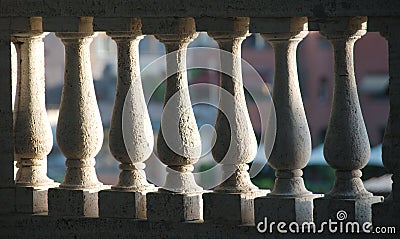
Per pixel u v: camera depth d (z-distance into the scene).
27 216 9.17
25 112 9.30
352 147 7.91
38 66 9.33
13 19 9.12
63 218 9.03
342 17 7.84
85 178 9.05
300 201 8.16
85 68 8.91
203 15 8.28
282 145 8.12
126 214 8.77
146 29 8.49
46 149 9.35
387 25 7.71
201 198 8.59
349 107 7.94
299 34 8.06
